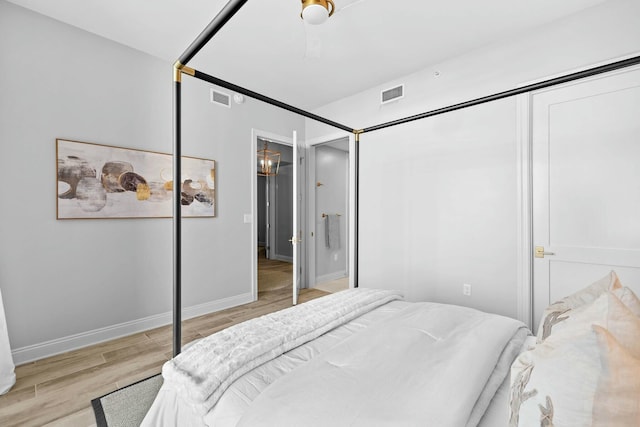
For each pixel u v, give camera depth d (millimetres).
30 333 2154
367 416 755
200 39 1246
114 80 2553
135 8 2135
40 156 2197
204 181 3168
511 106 2445
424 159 2975
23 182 2129
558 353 634
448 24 2273
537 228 2318
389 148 3260
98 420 1547
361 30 2340
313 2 1285
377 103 3371
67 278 2316
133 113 2662
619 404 503
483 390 908
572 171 2170
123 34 2457
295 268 3518
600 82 2062
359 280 3535
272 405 822
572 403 543
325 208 4805
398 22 2240
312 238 4398
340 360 1059
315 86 3373
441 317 1419
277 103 1840
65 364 2105
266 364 1091
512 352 1145
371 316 1567
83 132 2393
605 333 597
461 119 2721
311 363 1036
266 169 5352
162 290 2832
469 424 782
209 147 3221
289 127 4070
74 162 2342
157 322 2791
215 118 3270
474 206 2646
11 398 1725
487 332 1218
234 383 984
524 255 2365
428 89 2945
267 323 1371
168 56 2795
